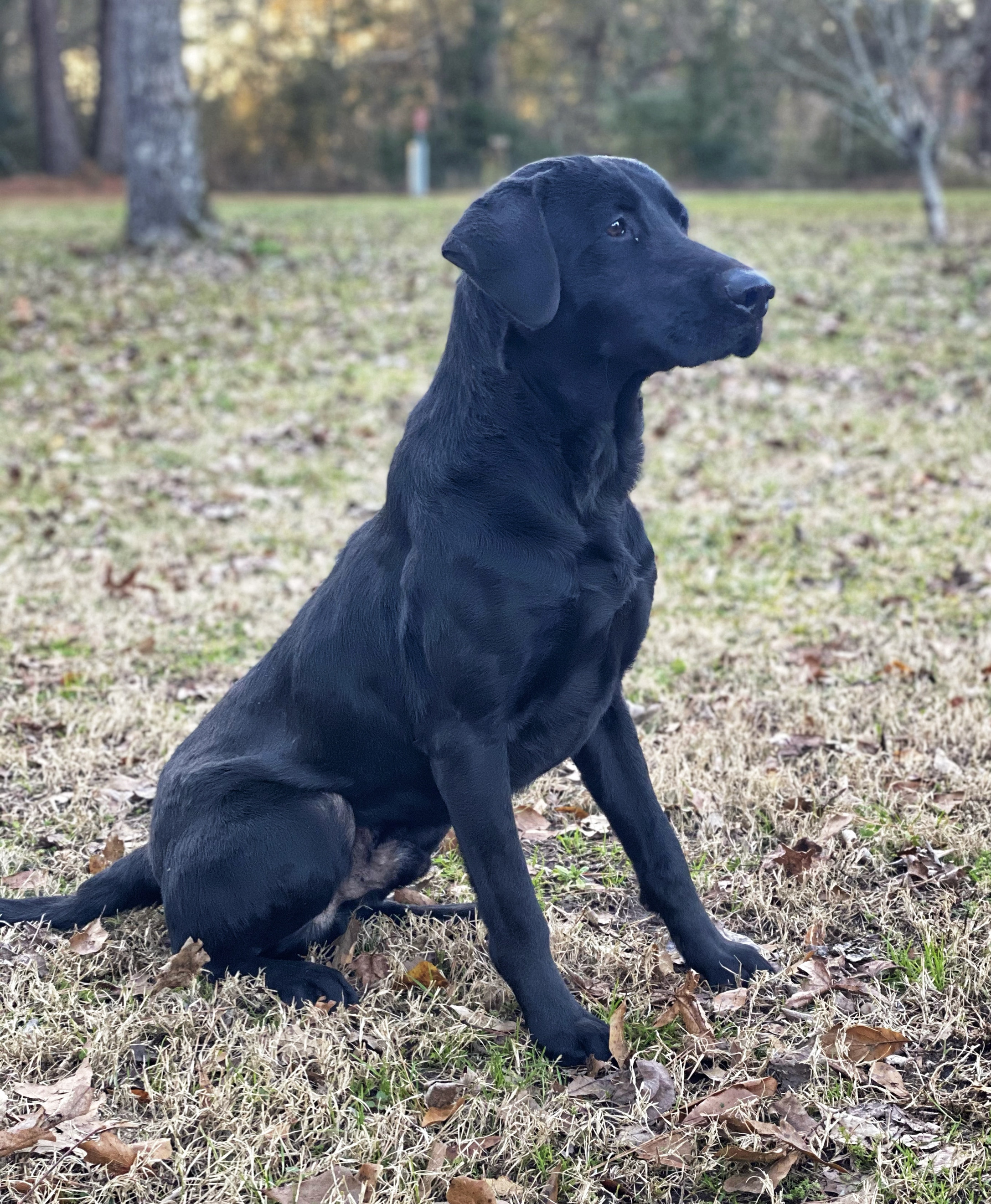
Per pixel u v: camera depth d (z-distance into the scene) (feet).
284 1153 8.09
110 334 37.11
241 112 125.70
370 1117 8.35
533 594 8.70
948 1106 8.26
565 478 8.93
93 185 106.11
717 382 31.53
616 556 9.07
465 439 9.05
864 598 18.42
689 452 26.40
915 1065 8.70
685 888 9.77
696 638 17.20
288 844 9.50
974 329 34.81
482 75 124.67
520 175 9.02
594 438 9.00
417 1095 8.55
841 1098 8.36
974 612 17.49
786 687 15.35
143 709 15.42
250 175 125.08
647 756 13.74
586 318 8.89
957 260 44.91
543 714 9.17
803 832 12.01
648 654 16.72
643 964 9.96
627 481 9.33
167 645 17.56
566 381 8.96
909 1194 7.53
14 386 32.09
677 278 8.72
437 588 8.87
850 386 30.63
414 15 127.54
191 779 9.90
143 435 28.37
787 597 18.71
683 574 19.86
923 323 35.94
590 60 132.67
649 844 9.77
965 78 55.62
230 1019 9.55
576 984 9.87
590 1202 7.58
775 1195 7.55
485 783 8.84
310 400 30.71
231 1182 7.77
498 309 8.96
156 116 50.26
